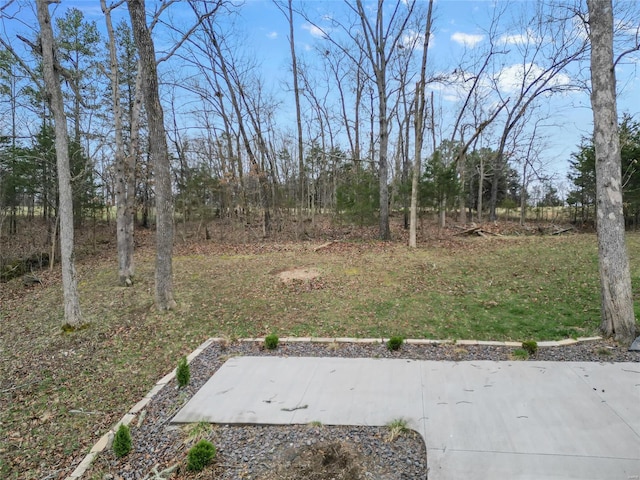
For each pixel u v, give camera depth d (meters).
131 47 17.98
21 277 12.13
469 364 4.84
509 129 20.47
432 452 3.17
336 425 3.67
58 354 6.53
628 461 2.95
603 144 5.22
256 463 3.20
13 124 15.26
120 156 9.76
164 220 7.82
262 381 4.71
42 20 6.59
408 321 6.76
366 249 13.12
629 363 4.60
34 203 17.89
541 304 7.26
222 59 16.48
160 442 3.68
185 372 4.81
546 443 3.21
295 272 9.99
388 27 14.45
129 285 9.77
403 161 21.23
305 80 21.27
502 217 25.97
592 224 20.33
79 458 4.01
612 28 5.07
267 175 18.17
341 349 5.64
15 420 4.86
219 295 8.65
